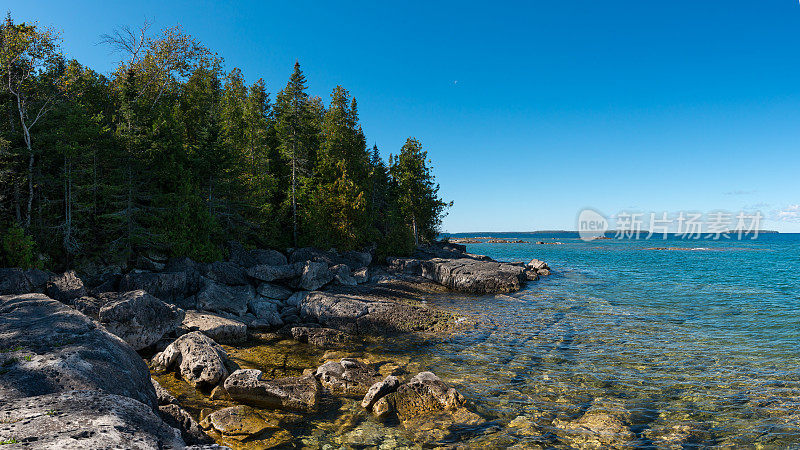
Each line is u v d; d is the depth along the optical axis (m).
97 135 30.55
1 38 29.33
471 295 37.28
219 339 20.33
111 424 5.70
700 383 14.66
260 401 12.91
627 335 21.66
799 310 27.05
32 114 31.09
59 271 29.88
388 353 19.08
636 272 54.12
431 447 10.48
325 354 18.77
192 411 12.32
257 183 47.28
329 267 40.16
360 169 63.31
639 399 13.39
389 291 35.78
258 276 32.69
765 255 89.50
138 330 17.88
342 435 11.09
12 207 30.67
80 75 39.53
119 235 33.09
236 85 67.38
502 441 10.75
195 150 41.09
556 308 29.84
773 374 15.39
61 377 8.13
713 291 36.25
